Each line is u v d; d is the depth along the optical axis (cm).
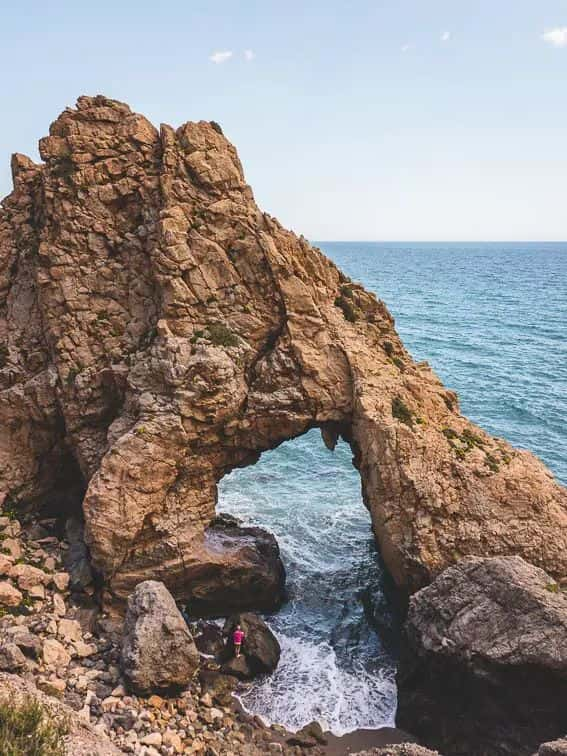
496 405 6919
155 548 2973
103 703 2281
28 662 2353
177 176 3356
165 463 2978
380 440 3058
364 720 2564
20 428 3425
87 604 2895
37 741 1662
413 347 10044
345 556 3788
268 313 3369
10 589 2705
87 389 3253
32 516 3447
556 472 5159
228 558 3112
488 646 2353
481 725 2373
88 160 3372
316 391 3269
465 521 2889
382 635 3075
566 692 2262
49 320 3366
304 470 5188
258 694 2652
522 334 11425
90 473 3228
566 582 2773
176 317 3194
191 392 3017
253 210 3434
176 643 2438
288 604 3297
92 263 3384
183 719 2355
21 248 3659
